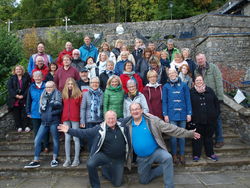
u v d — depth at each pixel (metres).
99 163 3.89
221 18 15.80
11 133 5.88
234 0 18.80
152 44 6.52
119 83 4.67
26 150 5.43
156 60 5.51
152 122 3.95
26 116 6.00
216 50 11.74
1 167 4.73
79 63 6.35
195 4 24.30
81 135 3.91
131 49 14.66
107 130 3.92
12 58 7.92
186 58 6.16
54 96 4.80
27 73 6.10
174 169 4.66
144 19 27.80
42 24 26.12
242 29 13.73
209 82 5.20
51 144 5.52
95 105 4.66
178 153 5.00
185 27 17.70
